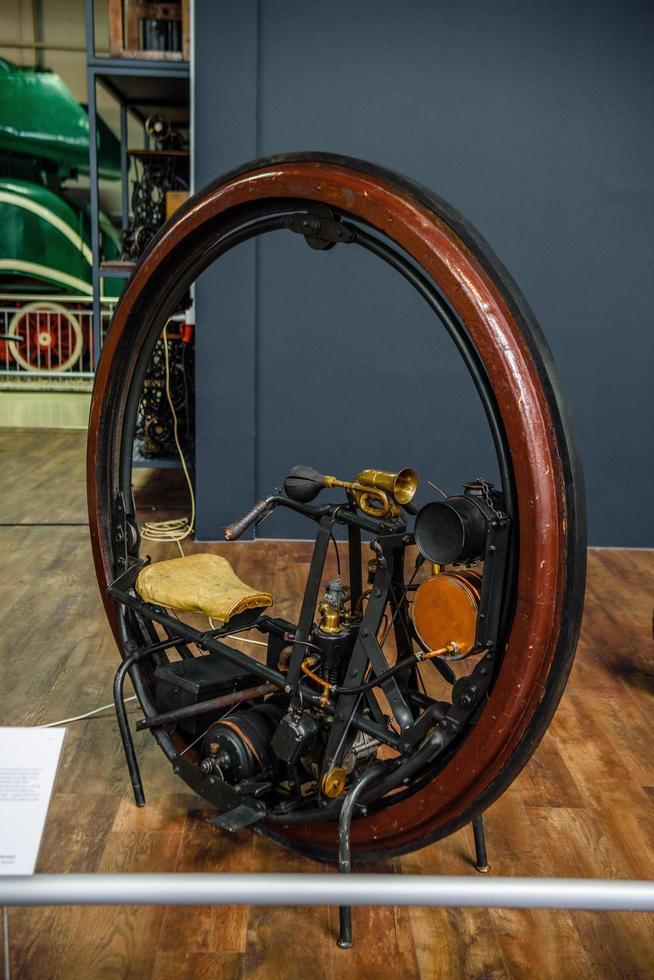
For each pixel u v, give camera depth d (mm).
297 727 2031
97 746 2740
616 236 4605
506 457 1723
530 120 4500
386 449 4824
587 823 2420
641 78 4457
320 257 4590
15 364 8375
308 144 4520
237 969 1870
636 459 4816
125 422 2498
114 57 4902
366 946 1950
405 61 4438
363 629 1938
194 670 2375
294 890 1162
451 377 4746
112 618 2582
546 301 4664
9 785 1339
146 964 1873
